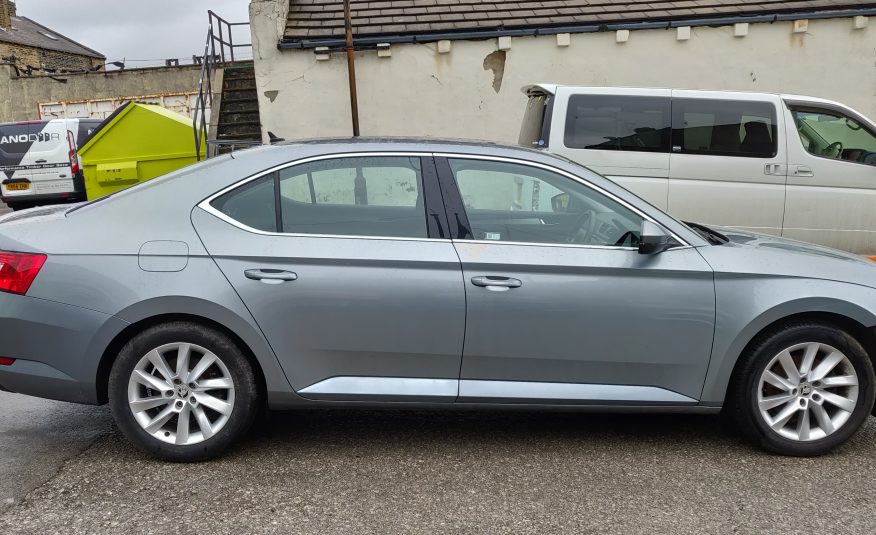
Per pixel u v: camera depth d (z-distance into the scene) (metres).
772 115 6.51
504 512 2.91
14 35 29.41
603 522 2.84
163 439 3.30
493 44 9.95
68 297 3.18
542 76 10.02
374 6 10.77
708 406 3.43
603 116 6.50
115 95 22.25
